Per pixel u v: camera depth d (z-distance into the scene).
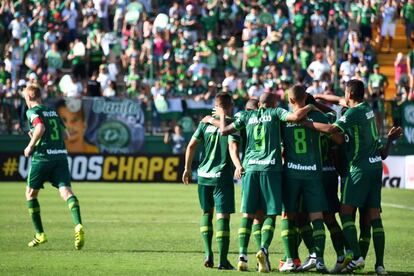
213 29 105.56
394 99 97.06
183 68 98.94
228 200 35.88
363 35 108.25
